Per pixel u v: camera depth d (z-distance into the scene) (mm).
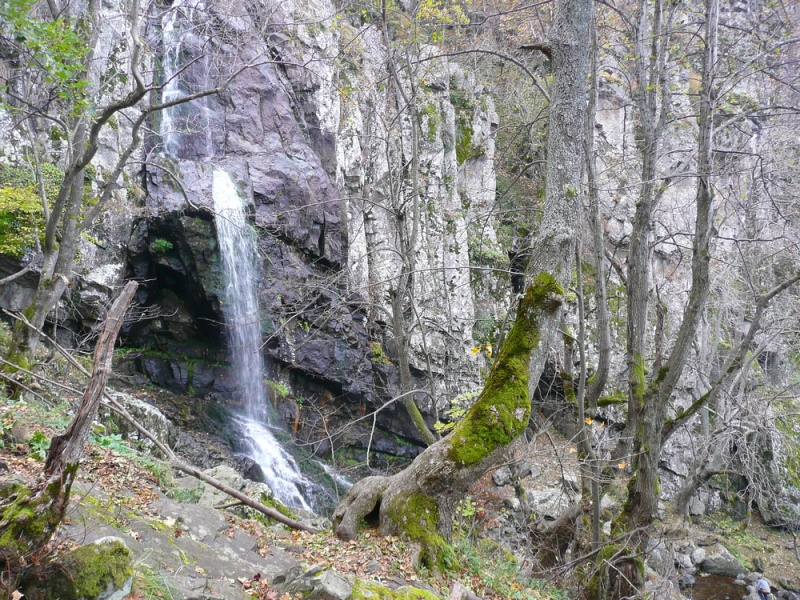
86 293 14344
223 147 18172
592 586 9844
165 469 7516
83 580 3467
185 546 5527
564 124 7484
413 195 9969
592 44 10648
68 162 10336
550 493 15320
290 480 16125
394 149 14547
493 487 15016
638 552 9648
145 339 17000
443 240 19734
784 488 20281
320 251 18703
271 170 18125
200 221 16016
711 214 9391
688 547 17688
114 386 15281
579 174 7500
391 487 7098
